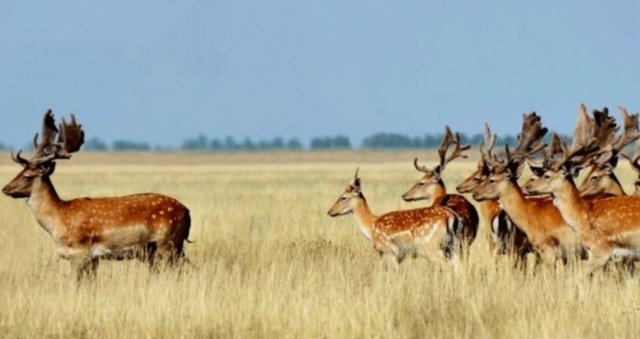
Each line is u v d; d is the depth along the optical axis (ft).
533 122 166.50
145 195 155.33
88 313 122.11
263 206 295.89
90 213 150.61
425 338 112.98
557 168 146.10
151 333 115.34
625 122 171.01
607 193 159.63
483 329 112.27
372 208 266.36
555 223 149.48
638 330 112.06
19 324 119.34
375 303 121.29
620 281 139.54
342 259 160.35
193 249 178.91
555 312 117.29
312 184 468.34
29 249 178.19
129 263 160.25
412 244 156.76
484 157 159.22
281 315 120.16
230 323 118.83
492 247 158.61
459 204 162.20
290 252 171.32
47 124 153.48
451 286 131.75
